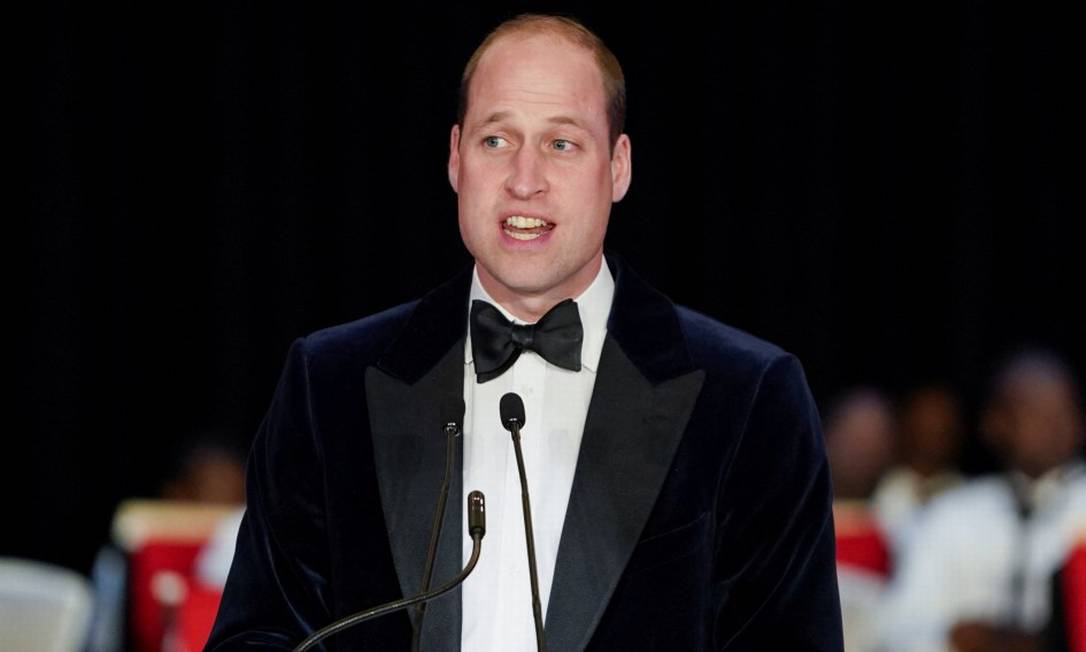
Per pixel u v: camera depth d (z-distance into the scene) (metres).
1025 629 19.56
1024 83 27.25
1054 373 20.38
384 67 26.52
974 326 27.59
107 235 26.73
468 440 8.59
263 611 8.45
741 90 27.05
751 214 27.25
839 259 27.53
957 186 27.33
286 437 8.62
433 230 26.78
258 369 27.14
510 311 8.84
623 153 8.86
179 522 17.61
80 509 27.42
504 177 8.31
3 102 26.34
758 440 8.39
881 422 23.11
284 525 8.52
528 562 8.01
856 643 17.52
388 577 8.21
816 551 8.44
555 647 7.96
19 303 26.88
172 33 26.48
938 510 20.47
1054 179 27.33
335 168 26.70
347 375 8.67
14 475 27.34
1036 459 20.14
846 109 27.28
